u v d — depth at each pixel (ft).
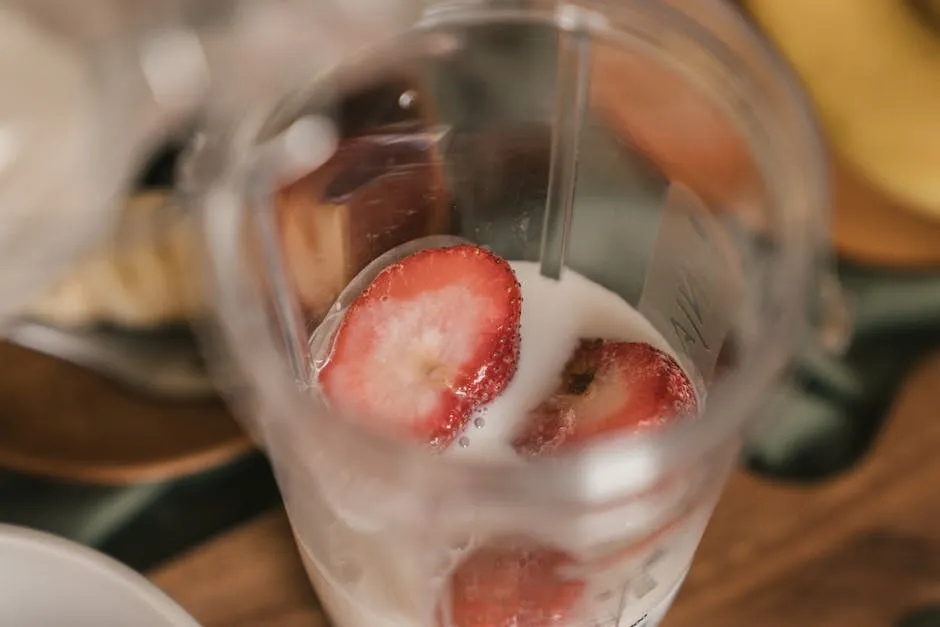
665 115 1.06
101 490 1.16
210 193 0.97
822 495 1.11
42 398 1.17
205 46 1.03
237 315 0.91
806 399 1.16
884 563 1.09
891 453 1.13
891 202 1.20
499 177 1.09
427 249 1.04
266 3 1.04
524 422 0.98
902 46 1.20
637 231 1.08
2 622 1.03
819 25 1.22
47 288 1.11
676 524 0.93
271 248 0.97
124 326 1.18
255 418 0.93
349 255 1.05
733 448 0.93
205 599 1.08
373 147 1.06
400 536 0.90
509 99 1.15
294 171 1.00
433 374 0.98
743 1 1.24
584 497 0.86
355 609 0.98
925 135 1.18
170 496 1.14
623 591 0.95
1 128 1.05
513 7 1.07
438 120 1.12
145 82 1.04
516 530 0.88
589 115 1.09
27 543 1.03
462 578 0.92
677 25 1.01
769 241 0.96
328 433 0.86
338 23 1.04
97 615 1.02
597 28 1.05
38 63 1.06
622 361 0.99
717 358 0.99
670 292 1.06
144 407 1.17
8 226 1.04
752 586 1.09
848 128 1.18
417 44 1.10
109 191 1.06
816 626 1.08
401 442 0.87
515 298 1.03
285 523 1.10
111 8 1.05
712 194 1.04
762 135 0.97
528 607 0.93
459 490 0.85
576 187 1.10
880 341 1.18
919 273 1.21
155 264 1.14
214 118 1.01
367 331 1.00
